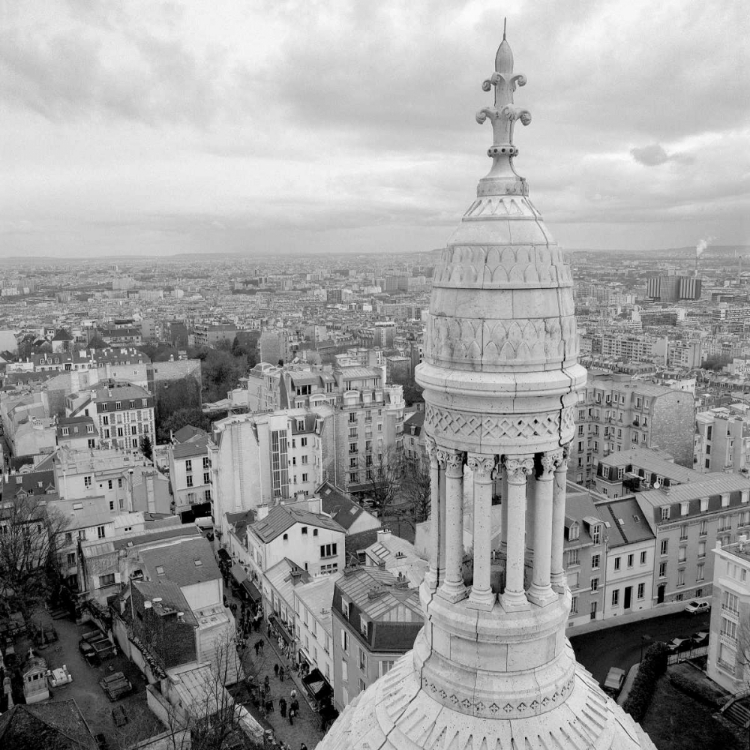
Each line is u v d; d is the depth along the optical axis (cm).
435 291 1848
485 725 1736
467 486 4897
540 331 1734
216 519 12494
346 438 14450
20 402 18612
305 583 8794
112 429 16912
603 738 1777
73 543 10281
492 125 1855
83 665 8475
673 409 13725
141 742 6456
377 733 1866
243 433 12525
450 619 1792
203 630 8094
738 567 7431
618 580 9275
